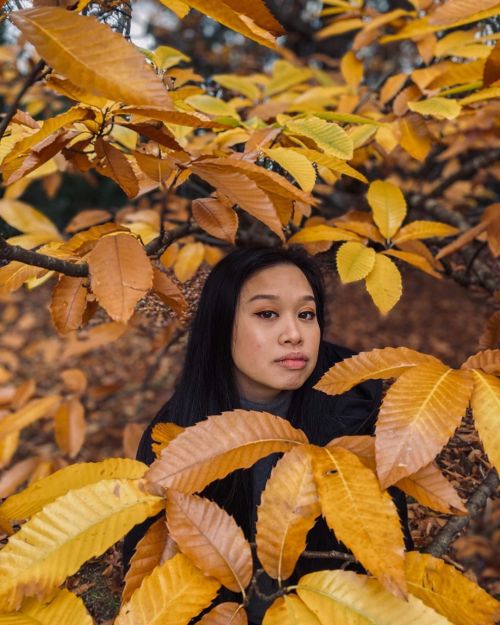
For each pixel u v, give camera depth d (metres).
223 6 0.79
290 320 1.25
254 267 1.27
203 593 0.86
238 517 1.32
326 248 1.56
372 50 4.15
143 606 0.83
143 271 0.92
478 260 2.15
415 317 3.35
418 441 0.85
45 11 0.75
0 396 2.34
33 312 3.63
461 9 1.08
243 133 1.58
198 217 1.18
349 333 3.30
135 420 2.94
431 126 1.89
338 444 0.98
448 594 0.87
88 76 0.73
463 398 0.88
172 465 0.90
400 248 1.69
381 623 0.79
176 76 1.75
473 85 1.57
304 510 0.88
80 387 2.39
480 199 3.12
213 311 1.34
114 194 5.03
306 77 2.44
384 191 1.54
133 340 3.30
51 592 0.87
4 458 2.18
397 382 0.91
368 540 0.81
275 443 0.95
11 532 1.03
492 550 2.11
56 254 1.10
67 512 0.90
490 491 1.14
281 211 1.24
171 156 1.21
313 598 0.82
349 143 1.26
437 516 1.48
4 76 2.70
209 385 1.38
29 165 1.00
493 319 1.39
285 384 1.25
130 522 0.91
